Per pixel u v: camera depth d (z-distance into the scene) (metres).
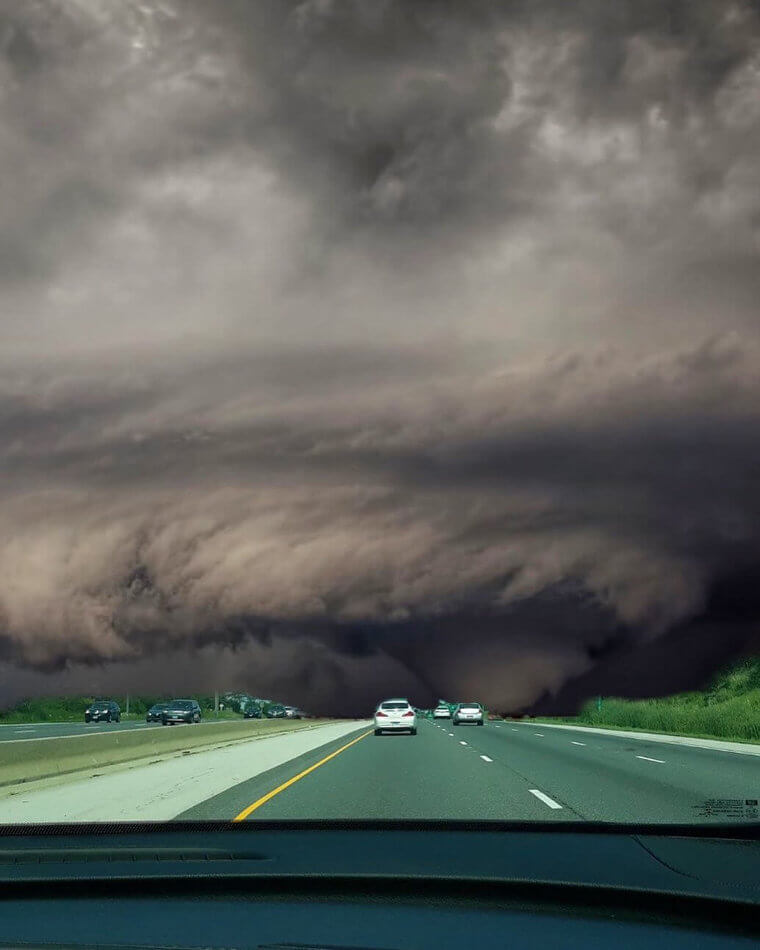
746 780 17.62
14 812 12.98
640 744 31.55
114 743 23.80
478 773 19.33
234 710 149.00
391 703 41.81
